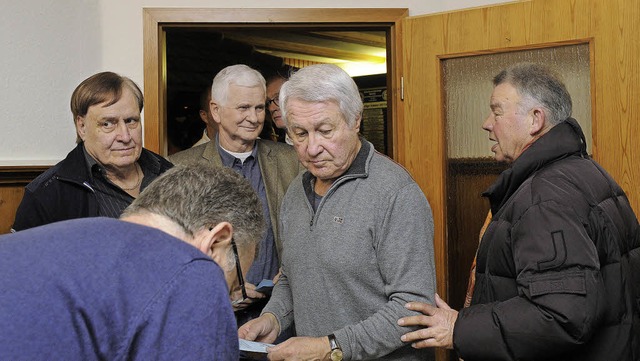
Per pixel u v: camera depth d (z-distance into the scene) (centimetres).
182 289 101
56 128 314
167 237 107
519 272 166
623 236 175
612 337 168
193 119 454
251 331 195
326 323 189
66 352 94
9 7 302
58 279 97
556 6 300
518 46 308
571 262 159
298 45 498
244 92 269
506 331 164
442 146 327
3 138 299
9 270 96
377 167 188
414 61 333
